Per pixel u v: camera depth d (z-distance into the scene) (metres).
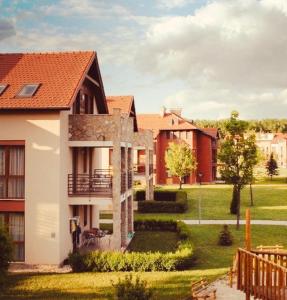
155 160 70.75
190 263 22.31
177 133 71.56
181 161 60.59
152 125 72.00
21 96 22.41
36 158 22.27
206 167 74.19
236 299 17.05
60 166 22.31
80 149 26.61
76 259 21.38
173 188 63.22
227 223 35.75
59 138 22.12
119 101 43.94
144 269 21.41
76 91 22.56
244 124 33.50
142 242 28.36
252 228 33.41
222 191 58.91
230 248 26.81
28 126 22.30
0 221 20.08
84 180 25.12
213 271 21.34
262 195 55.19
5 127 22.38
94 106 30.34
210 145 74.25
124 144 25.80
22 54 25.86
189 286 18.59
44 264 22.14
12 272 21.34
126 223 26.78
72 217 24.44
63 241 22.86
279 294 13.81
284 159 139.88
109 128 23.64
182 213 41.56
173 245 27.34
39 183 22.25
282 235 30.62
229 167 33.47
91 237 26.44
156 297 17.19
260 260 14.81
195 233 31.44
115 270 21.41
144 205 42.16
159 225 32.88
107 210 42.34
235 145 33.41
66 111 23.33
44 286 18.80
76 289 18.34
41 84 23.19
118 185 23.55
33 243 22.23
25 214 22.33
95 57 26.22
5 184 22.70
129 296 12.79
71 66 24.48
